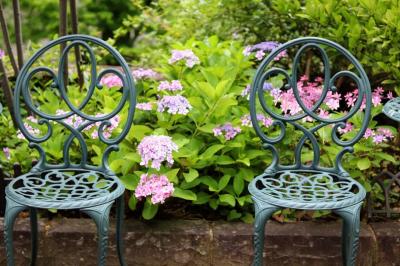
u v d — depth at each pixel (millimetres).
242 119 3002
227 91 3203
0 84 3725
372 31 3086
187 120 3121
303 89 3080
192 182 2943
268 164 3092
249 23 3789
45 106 3143
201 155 2914
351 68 3299
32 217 2758
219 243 2885
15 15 3350
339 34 3240
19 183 2861
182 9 4293
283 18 3676
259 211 2363
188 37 4156
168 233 2885
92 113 3207
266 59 2629
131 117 2605
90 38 2631
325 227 2930
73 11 3395
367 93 2568
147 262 2910
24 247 2916
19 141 3301
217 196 3020
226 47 3580
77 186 2492
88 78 3629
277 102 3150
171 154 2701
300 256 2889
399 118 2488
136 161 2828
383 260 2904
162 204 2979
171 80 3344
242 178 2967
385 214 3033
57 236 2898
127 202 2984
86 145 2752
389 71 3156
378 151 3016
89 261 2924
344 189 2500
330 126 2926
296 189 2477
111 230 2896
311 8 3281
